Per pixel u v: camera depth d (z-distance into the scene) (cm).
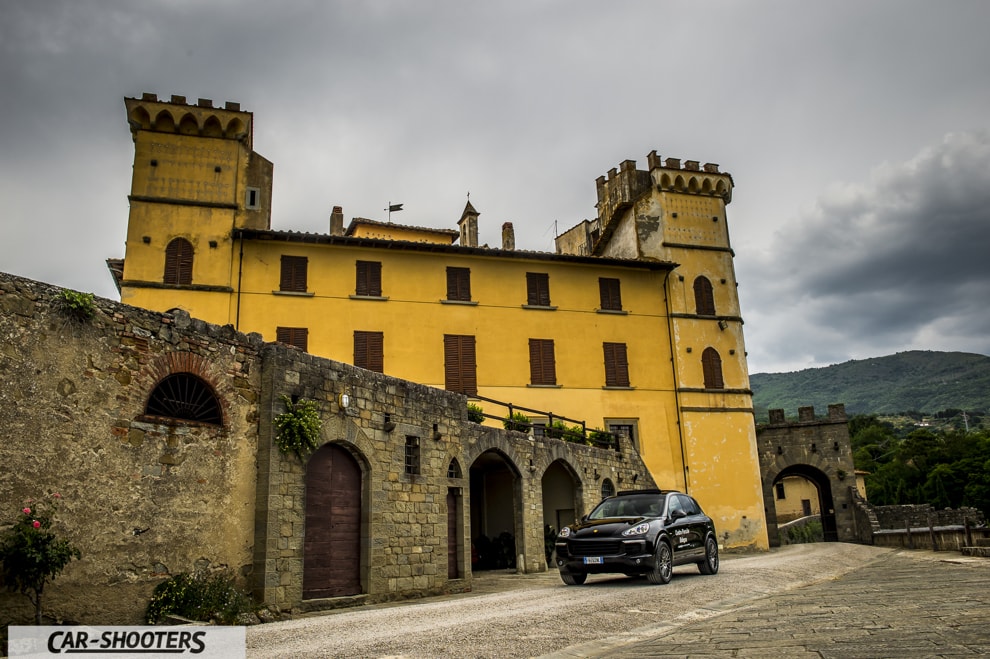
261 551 1374
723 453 3859
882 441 11200
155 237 3091
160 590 1197
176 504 1255
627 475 3139
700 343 3966
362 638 1016
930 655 735
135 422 1211
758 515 3853
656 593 1466
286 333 3172
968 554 2539
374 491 1669
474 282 3566
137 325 1243
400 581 1698
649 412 3766
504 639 981
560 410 3584
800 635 917
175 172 3170
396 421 1781
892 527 4806
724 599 1412
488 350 3516
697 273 4062
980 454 7438
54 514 1072
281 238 3212
